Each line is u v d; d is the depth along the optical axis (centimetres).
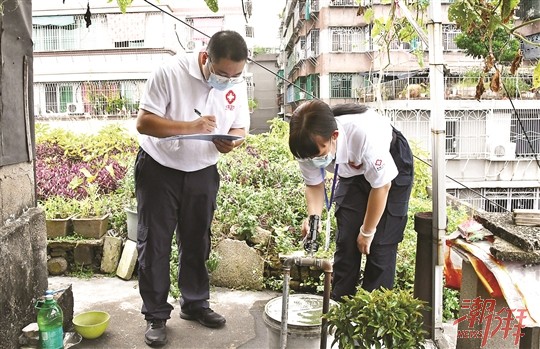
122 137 714
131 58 1401
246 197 449
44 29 1409
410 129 1016
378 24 407
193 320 298
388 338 190
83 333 269
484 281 199
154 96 245
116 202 459
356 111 245
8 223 246
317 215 241
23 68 264
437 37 229
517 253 186
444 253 237
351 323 194
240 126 276
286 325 195
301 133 208
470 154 1058
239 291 354
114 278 383
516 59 269
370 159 227
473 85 1014
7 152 246
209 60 232
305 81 1488
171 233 267
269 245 374
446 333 271
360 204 254
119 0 236
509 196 1077
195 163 260
